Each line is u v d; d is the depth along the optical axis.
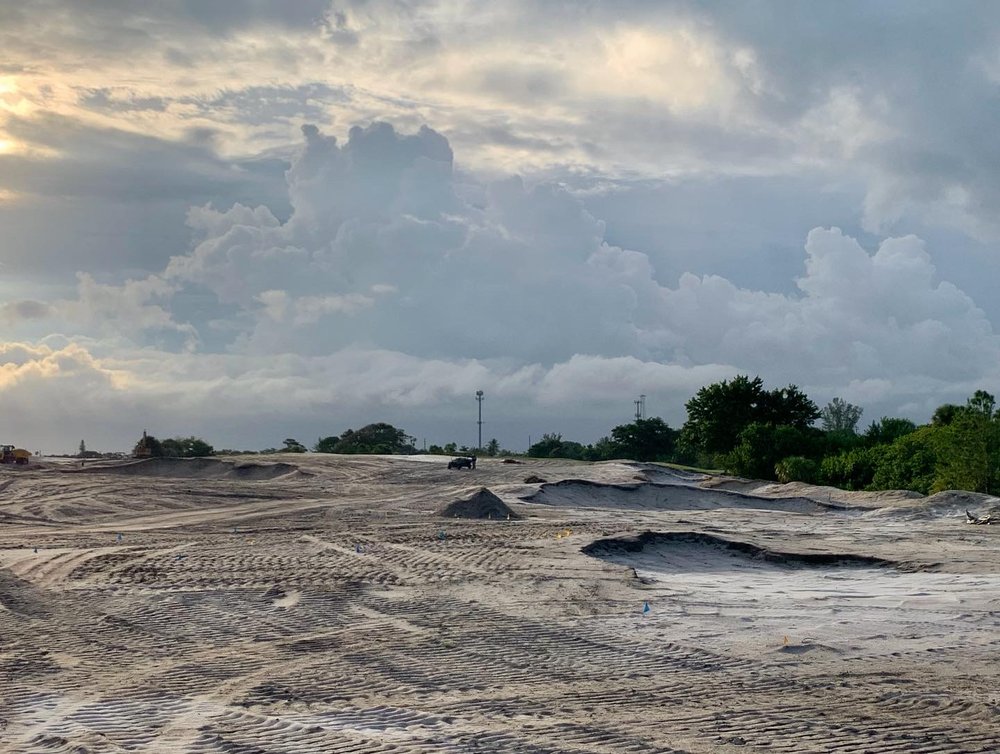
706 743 10.84
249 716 12.12
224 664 15.29
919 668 14.65
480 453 130.00
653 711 12.29
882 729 11.28
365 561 25.91
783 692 13.23
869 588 22.72
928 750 10.46
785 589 22.58
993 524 41.03
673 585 23.08
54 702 12.94
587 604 20.12
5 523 42.94
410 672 14.69
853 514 50.09
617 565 25.25
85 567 24.92
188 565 25.23
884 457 62.25
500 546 28.83
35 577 23.75
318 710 12.49
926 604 20.22
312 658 15.69
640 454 118.06
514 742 10.90
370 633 17.55
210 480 70.06
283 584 22.36
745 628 17.81
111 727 11.67
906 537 35.16
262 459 88.38
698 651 15.90
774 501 55.47
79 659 15.67
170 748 10.72
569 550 27.61
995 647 16.16
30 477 65.25
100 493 55.38
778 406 80.69
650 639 16.88
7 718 12.12
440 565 25.14
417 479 69.81
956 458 52.28
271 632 17.73
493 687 13.73
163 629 18.05
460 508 43.78
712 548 30.36
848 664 14.95
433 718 11.98
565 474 70.81
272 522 41.47
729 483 66.44
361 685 13.88
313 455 96.88
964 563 26.75
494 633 17.44
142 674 14.63
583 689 13.55
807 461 66.62
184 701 13.00
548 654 15.81
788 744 10.76
